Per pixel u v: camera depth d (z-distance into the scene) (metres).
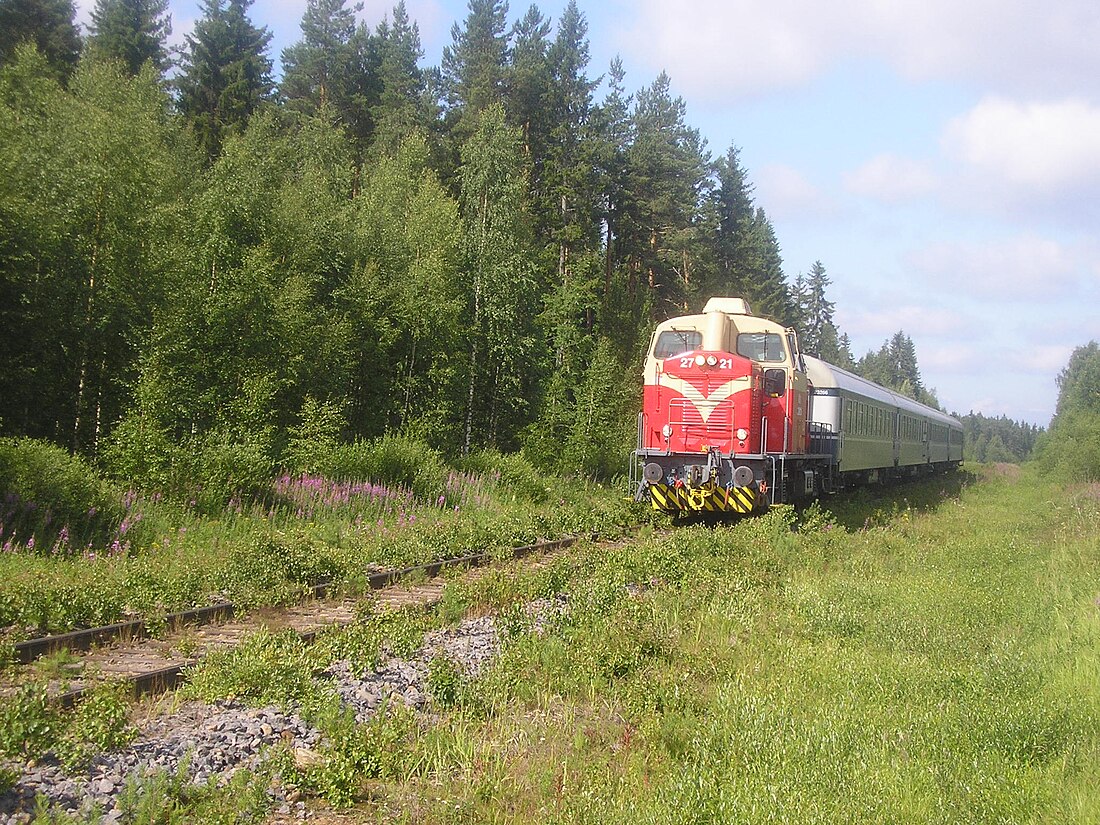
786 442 18.98
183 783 5.12
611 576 11.76
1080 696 7.70
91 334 18.27
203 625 9.22
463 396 29.78
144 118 23.05
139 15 43.59
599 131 42.41
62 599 8.78
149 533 13.47
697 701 7.39
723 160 56.88
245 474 16.33
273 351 19.81
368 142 44.53
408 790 5.51
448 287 29.33
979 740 6.61
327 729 6.12
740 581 11.98
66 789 4.96
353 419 26.91
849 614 10.47
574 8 44.91
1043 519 23.56
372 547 13.72
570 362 34.19
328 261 27.06
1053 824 5.27
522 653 8.13
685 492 18.27
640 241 45.34
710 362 18.42
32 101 25.00
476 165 31.39
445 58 47.72
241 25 44.62
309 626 9.30
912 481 40.09
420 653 8.28
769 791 5.45
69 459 14.59
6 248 17.36
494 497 22.56
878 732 6.69
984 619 10.70
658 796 5.47
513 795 5.48
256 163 26.55
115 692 6.24
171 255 19.39
